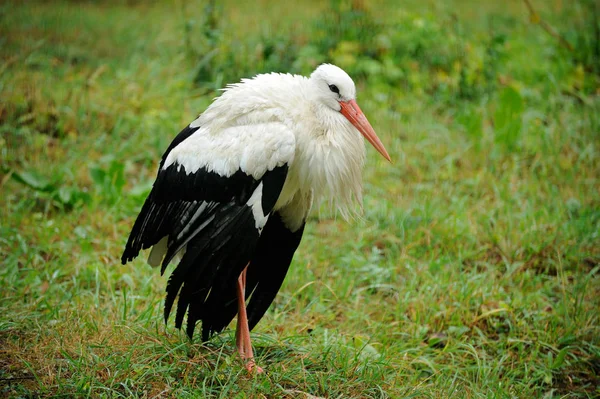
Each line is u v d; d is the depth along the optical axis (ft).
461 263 34.96
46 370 24.31
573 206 39.65
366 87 52.06
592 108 49.78
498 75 53.88
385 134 46.55
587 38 58.80
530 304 32.22
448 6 67.62
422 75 53.52
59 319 27.89
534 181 42.37
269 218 27.73
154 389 23.63
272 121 25.27
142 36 59.41
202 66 51.72
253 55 53.42
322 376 24.79
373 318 31.45
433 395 25.64
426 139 46.78
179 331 26.58
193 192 25.55
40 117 44.86
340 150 26.37
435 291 32.73
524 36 62.23
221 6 59.57
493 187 41.70
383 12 64.18
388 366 26.89
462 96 51.93
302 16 64.64
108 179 38.91
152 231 26.73
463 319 31.32
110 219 37.14
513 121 45.16
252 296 28.09
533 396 27.27
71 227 36.45
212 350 26.03
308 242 36.55
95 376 24.03
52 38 57.93
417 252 36.40
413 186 42.16
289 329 29.30
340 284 33.14
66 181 40.55
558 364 28.73
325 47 53.83
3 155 41.22
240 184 24.81
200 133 26.11
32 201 38.22
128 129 45.57
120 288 31.83
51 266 32.99
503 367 28.73
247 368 25.03
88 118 45.60
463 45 55.52
